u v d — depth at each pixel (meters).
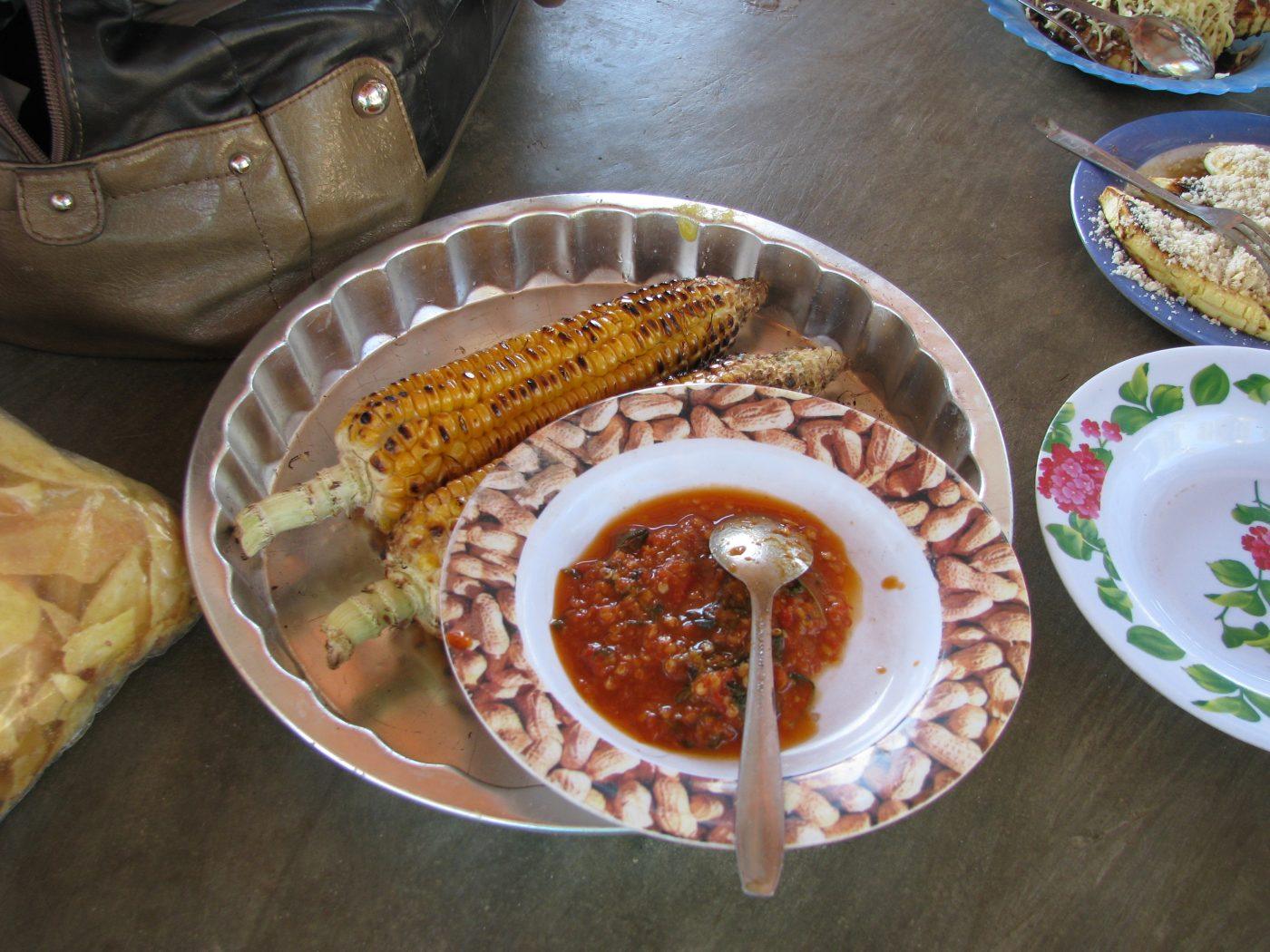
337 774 0.85
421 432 0.91
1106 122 1.62
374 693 0.87
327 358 1.11
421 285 1.17
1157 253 1.24
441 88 1.16
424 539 0.86
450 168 1.44
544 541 0.83
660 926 0.79
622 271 1.26
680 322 1.05
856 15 1.80
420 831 0.83
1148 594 0.91
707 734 0.74
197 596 0.85
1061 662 0.96
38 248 0.94
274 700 0.79
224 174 0.96
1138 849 0.85
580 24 1.72
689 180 1.46
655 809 0.66
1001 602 0.78
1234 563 0.94
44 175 0.88
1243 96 1.68
